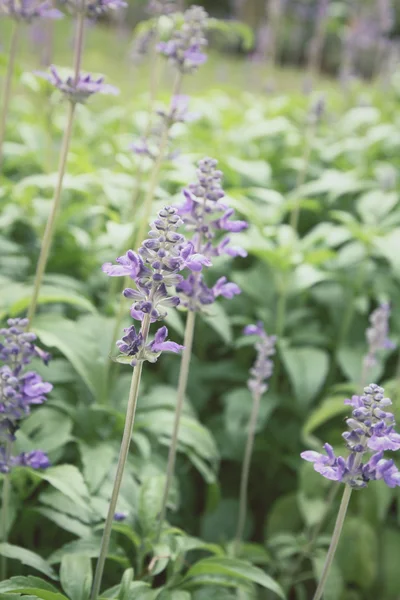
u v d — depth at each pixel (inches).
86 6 31.1
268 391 43.5
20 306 34.1
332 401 37.1
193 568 30.3
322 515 35.7
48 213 42.3
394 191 55.4
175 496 33.1
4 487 29.3
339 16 85.4
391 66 88.1
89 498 30.5
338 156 63.1
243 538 39.6
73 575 28.5
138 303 24.8
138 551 31.0
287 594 36.5
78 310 40.3
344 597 37.2
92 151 59.4
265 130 59.0
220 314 40.1
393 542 38.6
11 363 27.8
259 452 43.2
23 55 82.0
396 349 46.7
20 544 33.4
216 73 100.6
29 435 33.8
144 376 40.1
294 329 45.6
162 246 24.8
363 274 47.0
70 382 36.4
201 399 42.9
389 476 25.4
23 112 62.6
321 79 134.3
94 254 43.8
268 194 43.9
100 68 92.9
